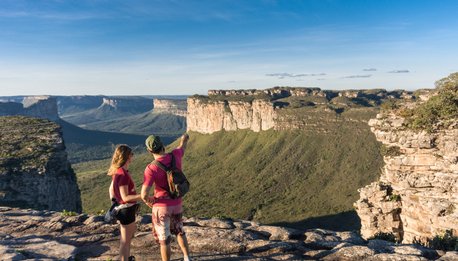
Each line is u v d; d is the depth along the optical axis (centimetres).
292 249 1025
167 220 808
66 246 1052
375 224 2636
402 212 2523
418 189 2394
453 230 2117
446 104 2309
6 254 951
